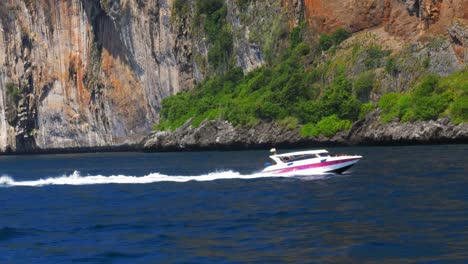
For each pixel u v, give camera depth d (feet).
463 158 315.37
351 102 510.99
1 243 161.38
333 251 135.13
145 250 145.28
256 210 190.80
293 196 216.74
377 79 515.50
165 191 254.47
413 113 463.42
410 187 219.82
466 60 481.87
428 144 447.42
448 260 124.57
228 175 300.61
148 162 481.87
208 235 157.69
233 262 131.03
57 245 155.94
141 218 189.06
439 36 505.66
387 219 163.94
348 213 176.14
